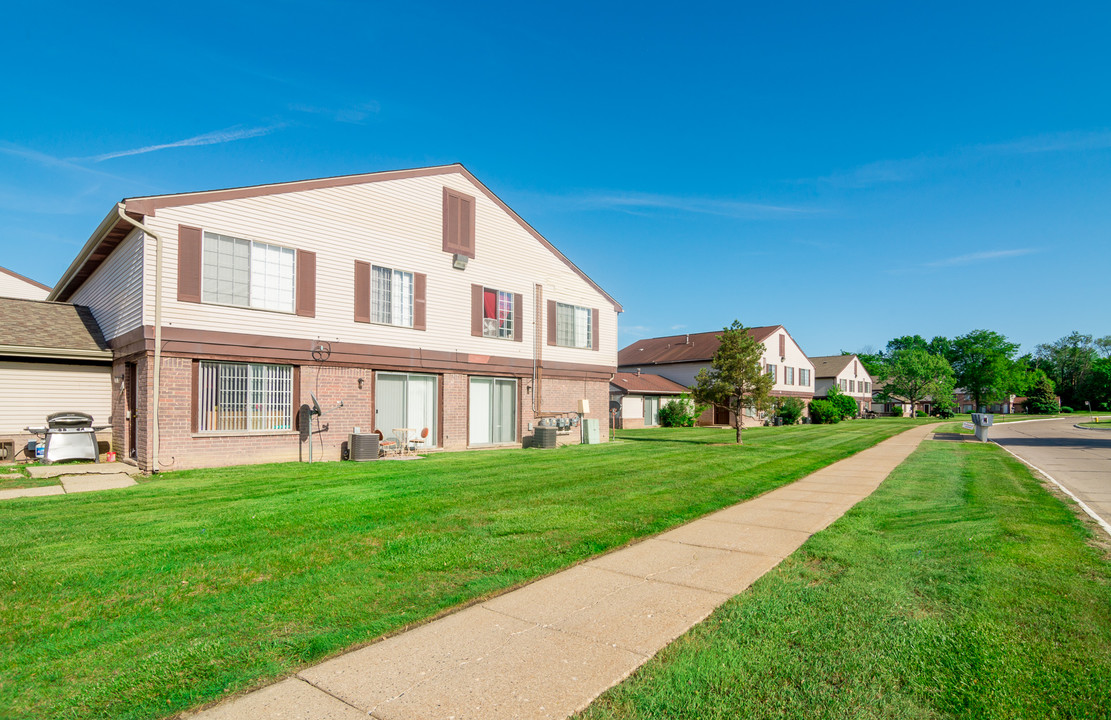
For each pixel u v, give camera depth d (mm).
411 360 16703
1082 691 3561
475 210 18609
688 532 7797
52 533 7082
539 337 20500
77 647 4262
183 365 12719
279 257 14281
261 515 8031
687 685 3711
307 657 4145
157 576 5648
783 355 47500
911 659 3994
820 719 3324
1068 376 108938
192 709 3506
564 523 7980
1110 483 12305
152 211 12406
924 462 16172
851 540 7262
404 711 3455
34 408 14555
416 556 6402
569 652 4207
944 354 91000
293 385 14523
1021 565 5922
